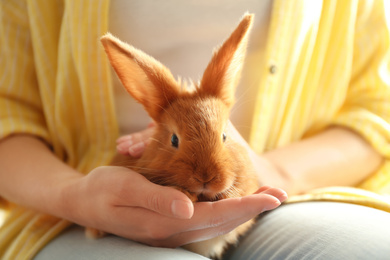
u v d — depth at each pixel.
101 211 0.51
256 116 0.65
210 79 0.55
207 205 0.48
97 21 0.60
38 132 0.64
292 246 0.52
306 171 0.62
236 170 0.52
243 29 0.54
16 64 0.65
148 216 0.49
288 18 0.63
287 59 0.64
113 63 0.53
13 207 0.66
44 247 0.56
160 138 0.54
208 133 0.51
